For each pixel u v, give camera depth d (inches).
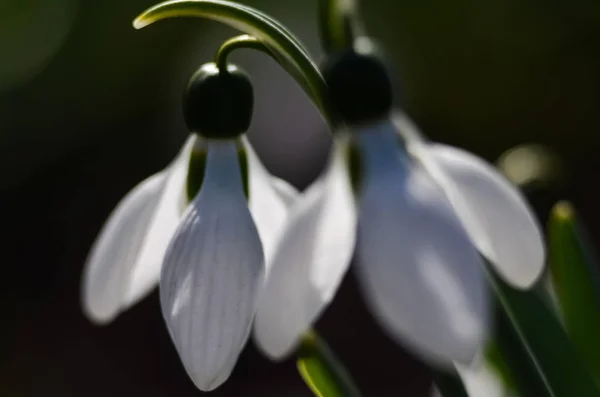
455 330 8.4
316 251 9.0
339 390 10.0
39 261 32.9
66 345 29.1
